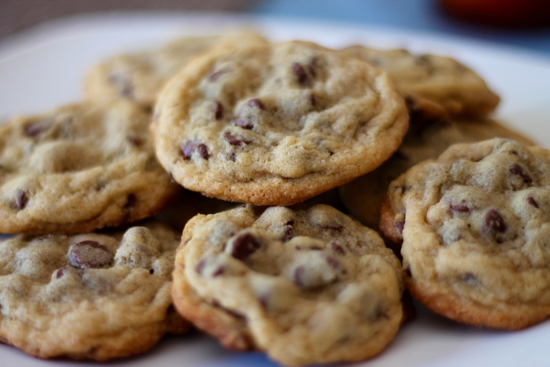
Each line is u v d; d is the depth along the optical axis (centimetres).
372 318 21
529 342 21
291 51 27
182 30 39
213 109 25
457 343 22
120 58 33
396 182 25
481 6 52
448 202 23
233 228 22
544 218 22
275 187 23
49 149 26
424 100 27
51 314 22
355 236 23
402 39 37
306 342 20
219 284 20
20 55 38
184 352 22
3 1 50
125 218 25
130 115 27
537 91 33
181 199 26
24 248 24
